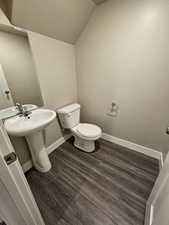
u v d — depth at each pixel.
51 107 1.83
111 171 1.58
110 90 1.86
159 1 1.18
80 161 1.76
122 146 2.06
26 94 1.46
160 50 1.33
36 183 1.45
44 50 1.53
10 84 1.29
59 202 1.24
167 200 0.63
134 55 1.50
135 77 1.59
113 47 1.61
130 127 1.88
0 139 0.46
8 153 0.50
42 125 1.18
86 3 1.45
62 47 1.76
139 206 1.17
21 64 1.34
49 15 1.32
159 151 1.73
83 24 1.69
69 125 1.94
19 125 1.27
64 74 1.91
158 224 0.65
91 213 1.14
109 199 1.25
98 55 1.77
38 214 0.79
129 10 1.36
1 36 1.15
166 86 1.42
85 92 2.17
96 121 2.27
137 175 1.51
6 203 0.57
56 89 1.83
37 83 1.55
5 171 0.50
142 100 1.64
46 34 1.50
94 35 1.70
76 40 1.89
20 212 0.64
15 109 1.37
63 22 1.49
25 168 1.60
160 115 1.57
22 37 1.29
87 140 1.79
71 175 1.54
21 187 0.60
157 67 1.41
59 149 2.03
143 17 1.31
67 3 1.32
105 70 1.79
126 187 1.37
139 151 1.91
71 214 1.13
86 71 1.99
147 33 1.34
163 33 1.26
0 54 1.17
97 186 1.39
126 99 1.77
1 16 1.12
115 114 1.96
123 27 1.45
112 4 1.43
